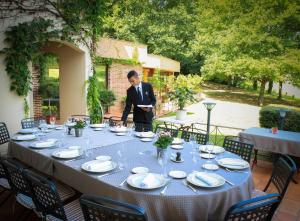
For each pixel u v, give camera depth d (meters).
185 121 5.10
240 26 9.66
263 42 9.45
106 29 12.53
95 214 1.56
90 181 2.05
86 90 6.10
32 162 2.72
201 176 1.99
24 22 4.86
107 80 8.62
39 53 5.27
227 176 2.09
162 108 10.78
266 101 12.77
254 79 11.68
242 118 10.08
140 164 2.32
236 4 9.57
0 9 4.56
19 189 2.31
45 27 5.05
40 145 2.84
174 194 1.75
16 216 2.80
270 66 9.44
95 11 5.88
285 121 5.38
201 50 11.84
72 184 2.24
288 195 3.41
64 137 3.28
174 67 14.16
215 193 1.79
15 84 4.79
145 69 11.56
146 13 12.99
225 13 9.92
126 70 9.41
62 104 6.59
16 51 4.71
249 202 1.65
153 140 3.18
